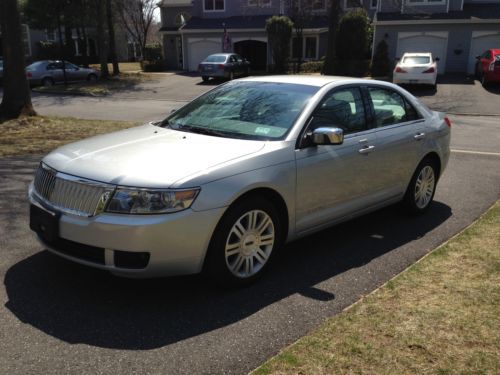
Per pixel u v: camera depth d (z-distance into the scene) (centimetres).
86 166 366
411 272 408
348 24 2831
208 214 352
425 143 563
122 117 1505
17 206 570
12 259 434
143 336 321
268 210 396
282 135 419
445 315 338
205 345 311
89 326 332
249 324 337
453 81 2517
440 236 516
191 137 421
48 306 356
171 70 3728
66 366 288
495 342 306
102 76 3017
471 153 966
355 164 468
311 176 425
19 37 1245
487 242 474
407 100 562
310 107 440
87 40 4500
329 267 435
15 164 770
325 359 289
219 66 2750
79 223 347
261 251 405
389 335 314
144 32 5462
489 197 662
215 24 3481
